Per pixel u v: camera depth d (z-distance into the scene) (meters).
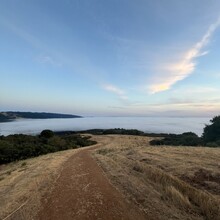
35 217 7.95
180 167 15.73
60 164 19.30
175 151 26.98
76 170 15.91
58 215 8.01
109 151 34.19
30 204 9.22
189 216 7.72
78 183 12.10
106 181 12.30
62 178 13.40
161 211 8.05
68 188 11.22
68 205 8.87
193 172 14.06
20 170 19.14
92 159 22.42
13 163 31.20
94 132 122.62
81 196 9.85
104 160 20.94
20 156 35.00
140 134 107.19
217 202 8.73
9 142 40.03
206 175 13.30
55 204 9.05
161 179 11.91
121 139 82.75
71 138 68.81
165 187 10.50
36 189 11.31
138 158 21.73
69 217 7.81
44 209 8.61
